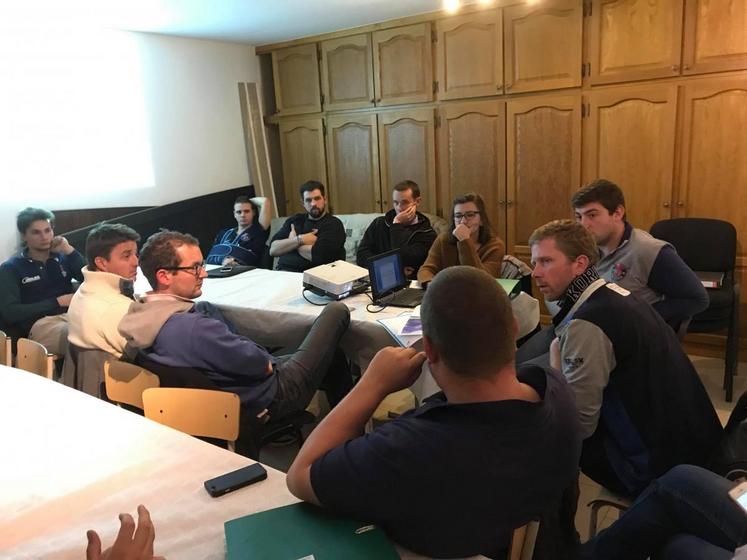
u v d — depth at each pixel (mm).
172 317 1975
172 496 1196
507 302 963
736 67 3348
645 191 3771
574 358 1580
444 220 4434
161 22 4074
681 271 2182
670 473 1349
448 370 958
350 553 918
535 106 4023
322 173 5148
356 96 4770
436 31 4273
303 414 2277
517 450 936
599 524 2152
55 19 3891
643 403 1568
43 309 3295
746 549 1007
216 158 5035
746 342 3684
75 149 4078
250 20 4148
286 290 2930
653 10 3516
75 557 1030
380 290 2613
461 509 916
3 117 3691
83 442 1454
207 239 4906
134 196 4438
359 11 4082
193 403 1664
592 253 1670
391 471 915
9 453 1408
